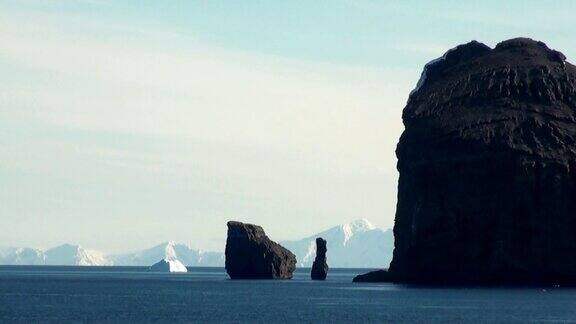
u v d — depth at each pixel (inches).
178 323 7313.0
